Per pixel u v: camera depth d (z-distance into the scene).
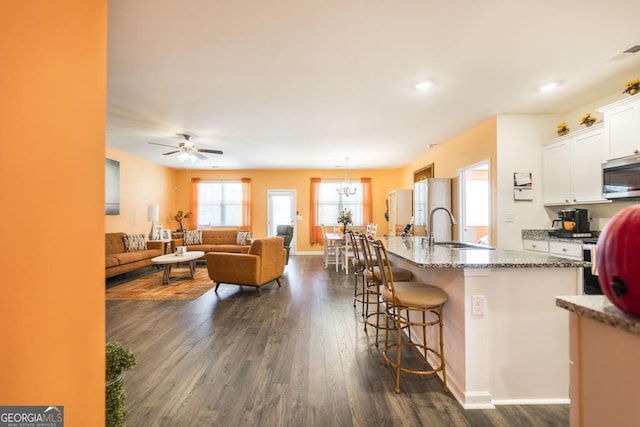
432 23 2.01
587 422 0.79
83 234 1.02
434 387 1.98
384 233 8.48
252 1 1.80
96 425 1.08
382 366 2.25
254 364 2.28
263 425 1.62
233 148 5.73
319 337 2.78
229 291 4.47
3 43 0.73
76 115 1.00
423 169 6.38
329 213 8.55
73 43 0.99
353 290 4.53
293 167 8.12
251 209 8.47
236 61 2.50
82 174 1.02
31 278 0.81
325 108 3.59
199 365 2.26
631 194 2.72
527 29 2.08
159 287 4.73
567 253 3.18
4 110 0.73
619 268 0.68
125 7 1.83
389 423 1.63
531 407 1.78
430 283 2.34
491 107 3.57
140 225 6.79
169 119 3.98
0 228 0.72
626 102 2.75
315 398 1.86
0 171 0.71
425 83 2.93
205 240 7.25
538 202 3.83
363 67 2.61
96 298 1.08
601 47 2.31
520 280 1.83
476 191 7.11
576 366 0.82
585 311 0.77
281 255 4.90
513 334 1.83
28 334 0.80
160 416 1.69
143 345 2.61
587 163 3.24
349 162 7.33
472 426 1.61
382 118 3.96
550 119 3.82
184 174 8.47
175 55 2.40
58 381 0.90
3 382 0.73
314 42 2.23
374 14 1.92
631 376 0.68
